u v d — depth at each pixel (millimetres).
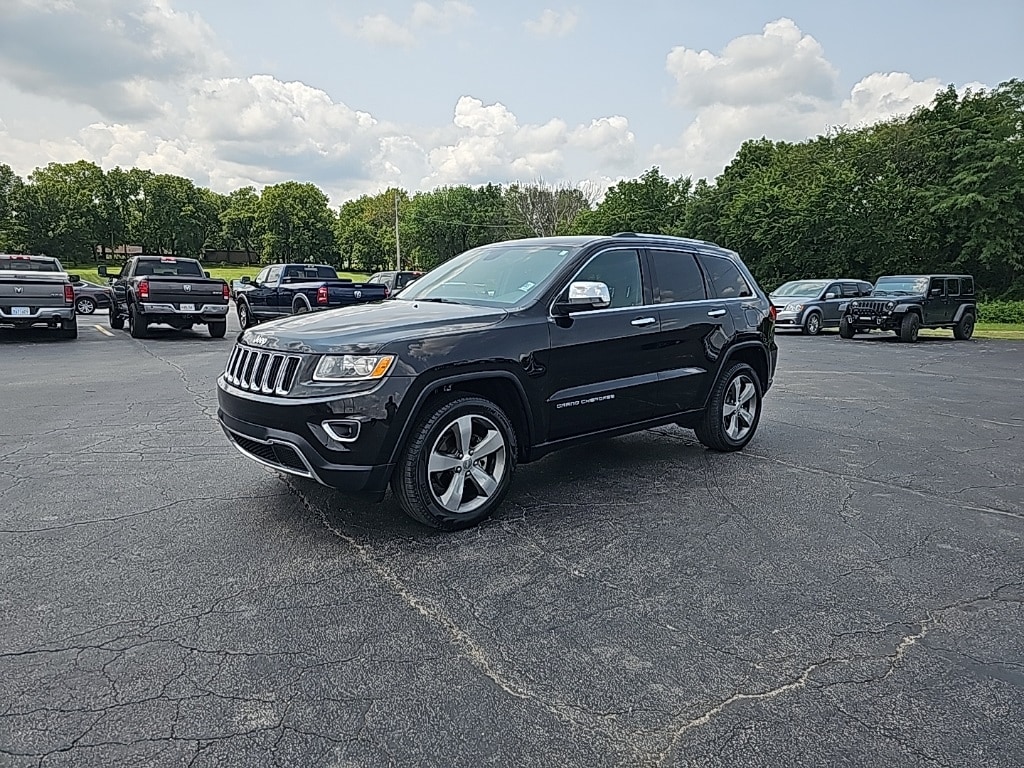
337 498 4680
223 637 2916
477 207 79750
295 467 3916
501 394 4465
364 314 4391
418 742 2283
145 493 4762
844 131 43188
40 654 2758
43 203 84750
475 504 4234
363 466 3818
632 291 5215
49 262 18234
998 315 30266
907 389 10172
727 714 2453
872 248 36219
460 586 3432
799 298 22328
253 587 3381
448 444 4176
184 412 7660
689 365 5547
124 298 17938
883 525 4367
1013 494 5047
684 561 3775
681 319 5434
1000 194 34125
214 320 16500
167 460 5617
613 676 2682
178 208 95250
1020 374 12156
